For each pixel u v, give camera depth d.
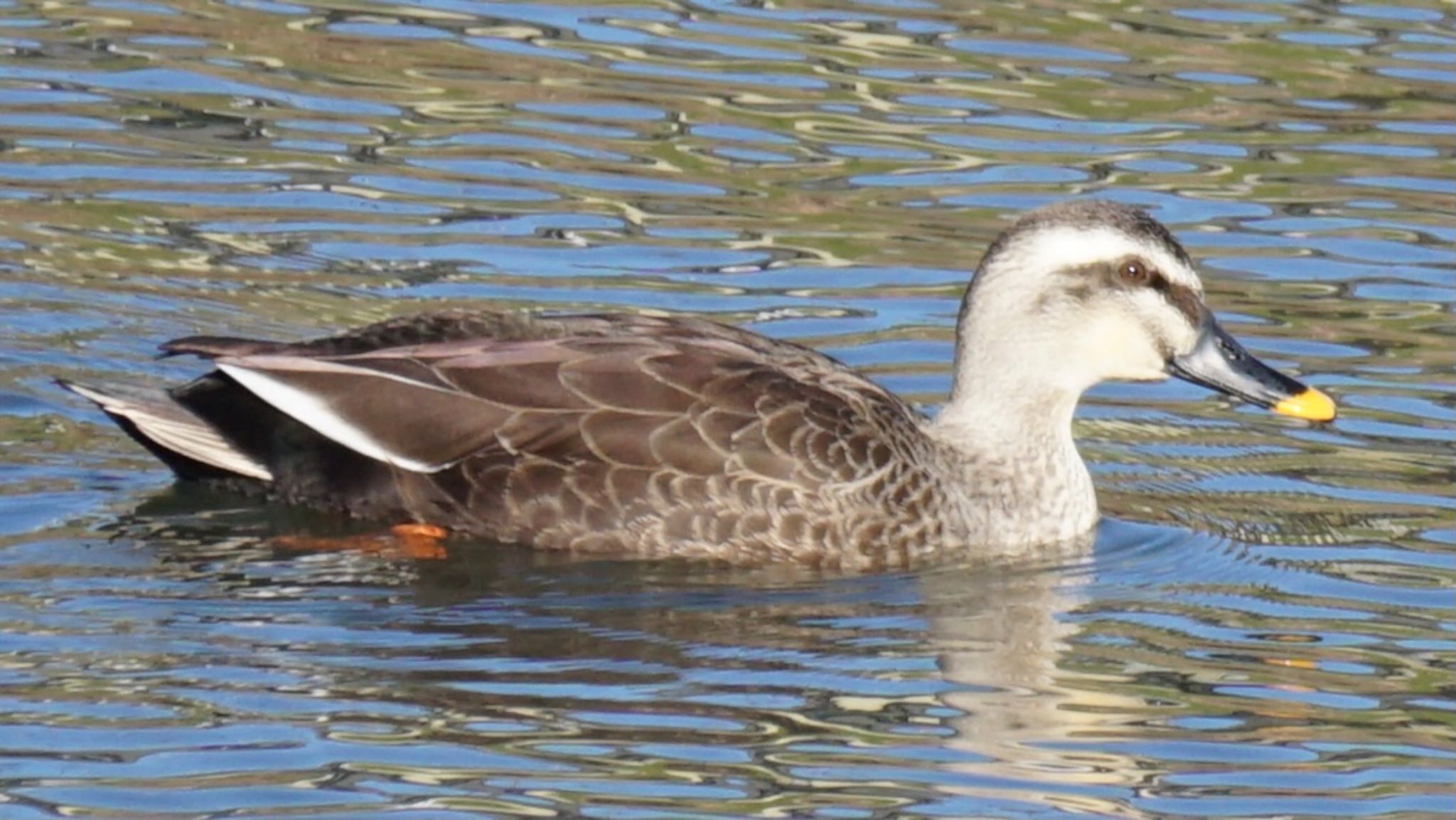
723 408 13.83
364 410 13.80
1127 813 11.04
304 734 11.49
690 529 13.72
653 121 20.34
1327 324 17.38
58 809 10.69
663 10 22.77
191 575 13.27
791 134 20.17
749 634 12.95
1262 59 22.02
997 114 20.69
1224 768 11.52
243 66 21.05
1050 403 14.67
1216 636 13.17
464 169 19.38
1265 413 16.55
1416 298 17.81
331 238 18.20
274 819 10.66
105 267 17.52
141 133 19.70
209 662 12.24
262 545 13.69
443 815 10.73
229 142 19.62
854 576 13.85
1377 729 11.99
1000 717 12.01
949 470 14.34
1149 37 22.47
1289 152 20.14
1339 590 13.80
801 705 12.08
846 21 22.59
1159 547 14.50
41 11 22.05
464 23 22.25
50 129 19.66
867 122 20.45
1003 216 18.84
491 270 17.72
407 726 11.63
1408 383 16.56
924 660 12.71
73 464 14.68
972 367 14.76
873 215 18.89
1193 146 20.20
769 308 17.38
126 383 15.79
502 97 20.69
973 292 14.79
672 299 17.41
